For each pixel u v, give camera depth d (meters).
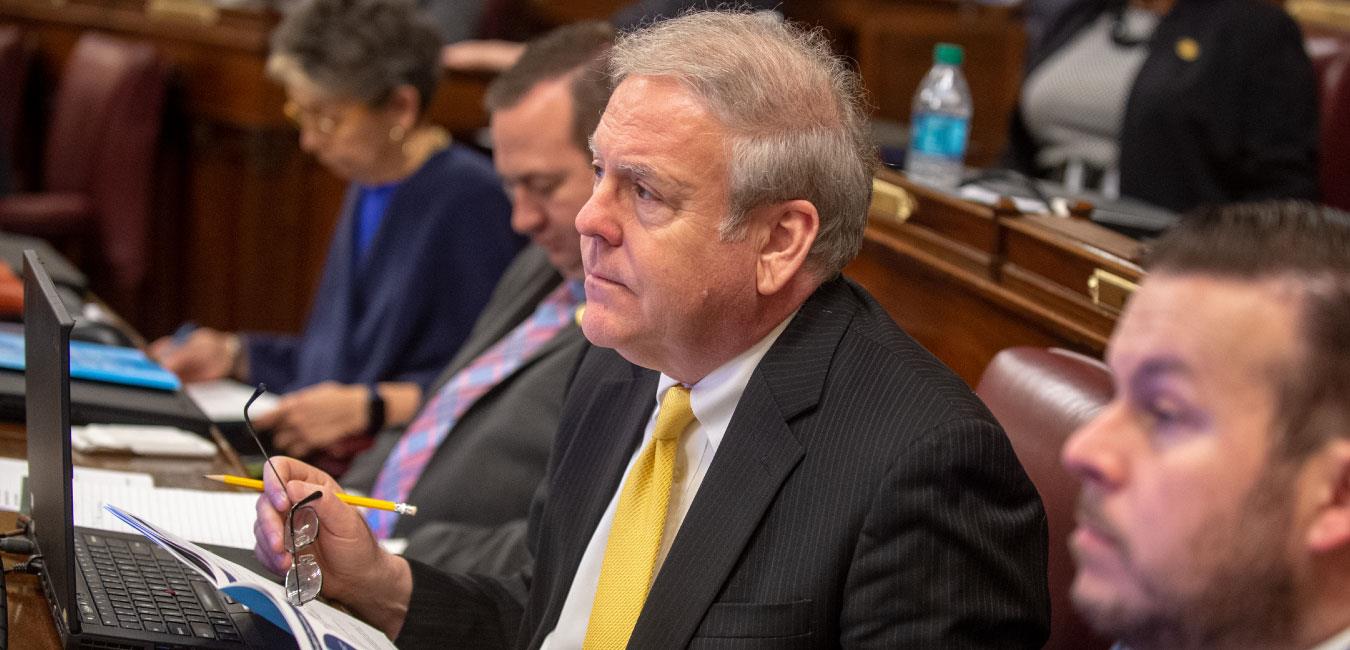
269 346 8.99
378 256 8.66
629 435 4.47
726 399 4.04
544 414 6.40
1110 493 2.42
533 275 7.29
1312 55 10.14
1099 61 9.53
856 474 3.71
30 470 4.67
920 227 7.00
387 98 8.56
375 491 6.84
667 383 4.25
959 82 7.57
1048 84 9.70
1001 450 3.68
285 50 8.52
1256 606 2.32
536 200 6.27
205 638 4.01
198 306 14.29
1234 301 2.31
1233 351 2.29
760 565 3.78
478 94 13.43
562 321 6.88
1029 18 10.79
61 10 15.05
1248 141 8.97
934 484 3.60
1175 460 2.34
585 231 3.89
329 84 8.43
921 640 3.54
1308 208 2.40
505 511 6.31
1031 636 3.73
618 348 4.02
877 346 3.93
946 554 3.58
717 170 3.78
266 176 13.86
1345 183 9.94
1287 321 2.27
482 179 8.66
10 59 14.95
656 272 3.83
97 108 13.99
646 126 3.80
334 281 8.98
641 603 3.99
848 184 3.92
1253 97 8.94
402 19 8.63
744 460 3.89
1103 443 2.42
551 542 4.56
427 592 4.63
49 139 14.62
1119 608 2.42
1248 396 2.29
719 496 3.89
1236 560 2.30
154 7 14.35
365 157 8.69
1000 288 6.25
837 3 14.50
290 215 14.02
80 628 3.91
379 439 7.67
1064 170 9.50
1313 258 2.29
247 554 4.75
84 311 8.38
